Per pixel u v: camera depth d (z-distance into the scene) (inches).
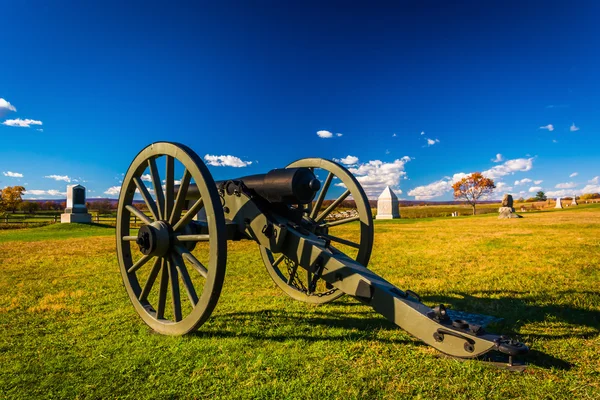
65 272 280.8
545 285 207.9
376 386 98.0
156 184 139.9
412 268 271.7
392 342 127.8
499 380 98.2
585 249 342.3
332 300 170.1
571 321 146.8
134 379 105.0
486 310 164.2
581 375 100.9
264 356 117.6
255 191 143.5
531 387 94.9
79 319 162.6
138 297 149.9
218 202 114.5
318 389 96.8
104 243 494.9
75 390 99.3
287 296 196.2
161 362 114.7
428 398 91.9
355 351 120.7
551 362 108.8
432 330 102.6
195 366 112.3
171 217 133.8
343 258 126.2
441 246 403.2
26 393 98.5
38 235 673.0
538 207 1916.8
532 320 148.8
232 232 139.7
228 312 168.4
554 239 428.1
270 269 199.8
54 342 134.6
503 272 248.4
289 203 144.2
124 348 127.2
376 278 118.4
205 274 117.6
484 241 438.3
